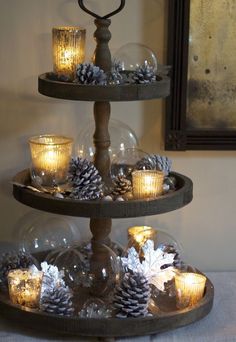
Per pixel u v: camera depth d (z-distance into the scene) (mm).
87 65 1098
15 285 1180
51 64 1363
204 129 1384
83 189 1135
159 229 1401
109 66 1156
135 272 1158
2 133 1391
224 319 1213
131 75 1150
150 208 1112
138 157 1267
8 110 1380
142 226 1415
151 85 1095
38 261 1353
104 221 1243
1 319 1215
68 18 1344
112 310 1151
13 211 1429
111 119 1325
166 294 1218
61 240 1365
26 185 1209
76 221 1440
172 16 1324
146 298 1130
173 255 1264
